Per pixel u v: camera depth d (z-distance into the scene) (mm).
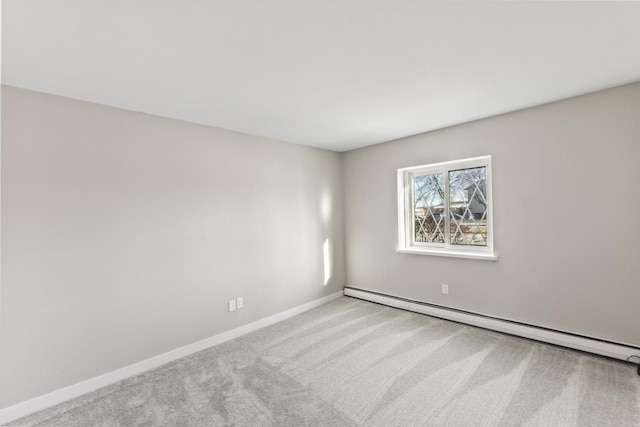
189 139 2729
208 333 2799
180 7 1227
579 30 1475
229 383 2146
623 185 2227
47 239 1979
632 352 2189
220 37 1465
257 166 3275
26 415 1869
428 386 2039
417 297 3549
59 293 2020
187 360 2527
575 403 1808
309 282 3807
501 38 1537
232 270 3004
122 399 2004
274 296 3385
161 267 2510
